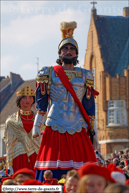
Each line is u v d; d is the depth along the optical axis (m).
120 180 7.04
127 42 65.00
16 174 7.61
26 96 16.00
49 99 11.32
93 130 11.44
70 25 11.71
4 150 72.25
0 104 78.06
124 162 20.52
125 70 60.03
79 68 11.56
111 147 59.88
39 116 11.22
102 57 62.97
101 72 61.12
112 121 60.22
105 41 64.38
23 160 15.46
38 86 11.29
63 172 10.55
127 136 59.44
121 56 63.88
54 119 10.91
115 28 66.25
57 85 11.11
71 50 11.59
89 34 65.50
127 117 59.88
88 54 65.31
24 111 16.02
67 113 10.97
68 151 10.72
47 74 11.25
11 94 78.88
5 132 15.91
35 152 15.62
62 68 11.27
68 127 10.88
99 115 61.38
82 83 11.30
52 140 10.77
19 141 15.70
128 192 5.15
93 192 5.56
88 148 11.05
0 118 74.75
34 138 11.17
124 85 59.88
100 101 61.34
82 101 11.44
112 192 5.15
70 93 11.05
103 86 60.84
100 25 65.44
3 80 82.75
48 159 10.62
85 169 5.70
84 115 11.09
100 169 5.70
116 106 60.03
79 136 11.01
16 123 15.73
